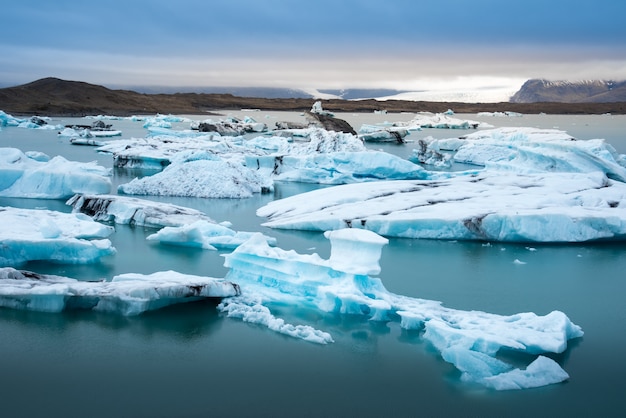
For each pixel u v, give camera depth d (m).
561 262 15.77
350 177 28.59
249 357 10.15
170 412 8.54
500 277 14.51
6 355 9.97
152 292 11.55
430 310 11.84
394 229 17.86
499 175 23.33
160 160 31.52
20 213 16.77
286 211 20.14
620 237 17.81
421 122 74.94
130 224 18.39
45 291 11.48
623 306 12.73
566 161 27.72
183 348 10.38
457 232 17.62
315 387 9.29
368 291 12.31
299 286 12.60
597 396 9.09
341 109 141.25
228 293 12.20
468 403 8.88
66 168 23.36
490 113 126.50
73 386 9.13
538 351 10.26
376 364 10.02
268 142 42.25
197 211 19.41
